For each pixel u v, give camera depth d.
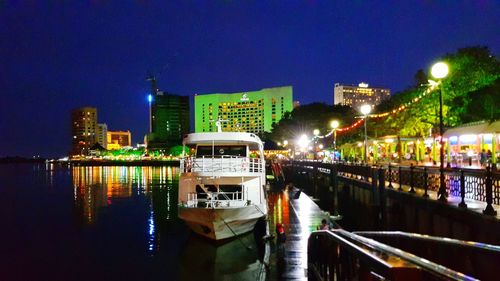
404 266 4.84
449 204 17.41
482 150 34.94
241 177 25.88
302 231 23.03
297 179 63.66
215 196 25.16
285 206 32.66
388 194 25.59
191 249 25.08
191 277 20.67
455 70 40.91
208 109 194.50
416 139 51.44
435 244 9.88
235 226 25.19
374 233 8.94
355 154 74.50
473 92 39.84
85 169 199.75
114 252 27.08
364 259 6.14
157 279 21.00
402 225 24.06
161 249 27.34
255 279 19.36
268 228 23.83
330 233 9.31
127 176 123.12
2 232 35.12
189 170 26.50
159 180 102.19
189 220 25.23
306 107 103.75
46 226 38.22
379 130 62.16
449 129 40.03
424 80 45.22
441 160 19.17
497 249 6.86
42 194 71.75
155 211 46.97
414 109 46.53
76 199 62.34
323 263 10.87
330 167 39.50
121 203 55.78
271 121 188.50
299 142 100.38
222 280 19.95
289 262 17.16
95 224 38.72
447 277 4.43
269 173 73.88
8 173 169.75
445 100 42.09
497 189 16.56
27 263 24.91
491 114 37.44
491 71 40.59
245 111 192.75
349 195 38.44
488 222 14.07
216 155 27.45
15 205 55.75
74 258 25.88
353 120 79.25
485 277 8.77
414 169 24.81
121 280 21.11
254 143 28.02
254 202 25.91
